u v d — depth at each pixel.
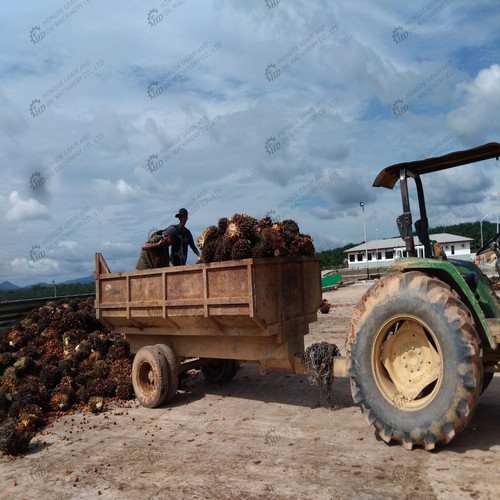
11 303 10.12
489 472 3.93
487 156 5.11
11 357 7.98
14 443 5.22
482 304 4.97
